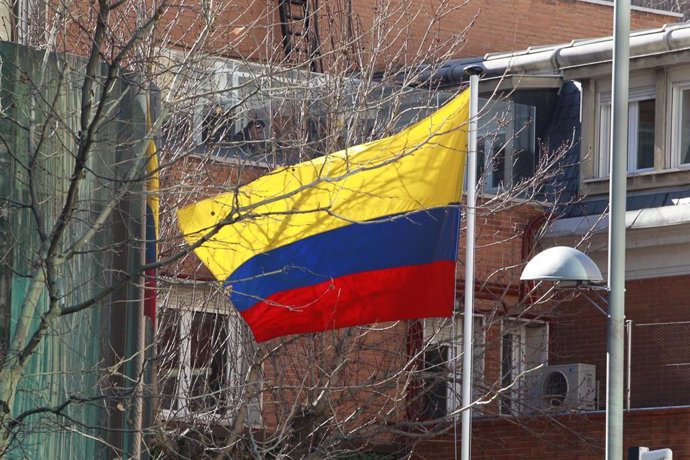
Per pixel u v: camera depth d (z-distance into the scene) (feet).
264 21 213.66
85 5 150.61
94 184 106.63
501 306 203.62
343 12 194.80
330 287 121.29
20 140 104.53
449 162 121.49
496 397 170.81
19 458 100.63
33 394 102.63
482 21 265.13
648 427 180.34
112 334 106.83
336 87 156.87
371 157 121.29
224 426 146.51
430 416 190.08
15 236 103.35
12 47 105.70
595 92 220.02
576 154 220.02
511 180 198.39
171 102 106.73
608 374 130.62
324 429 157.58
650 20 300.20
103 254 107.04
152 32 130.52
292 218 121.60
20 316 93.66
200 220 123.24
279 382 159.94
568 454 184.75
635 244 208.03
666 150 213.25
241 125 159.74
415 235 121.29
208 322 162.61
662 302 206.18
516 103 223.10
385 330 174.60
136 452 106.11
